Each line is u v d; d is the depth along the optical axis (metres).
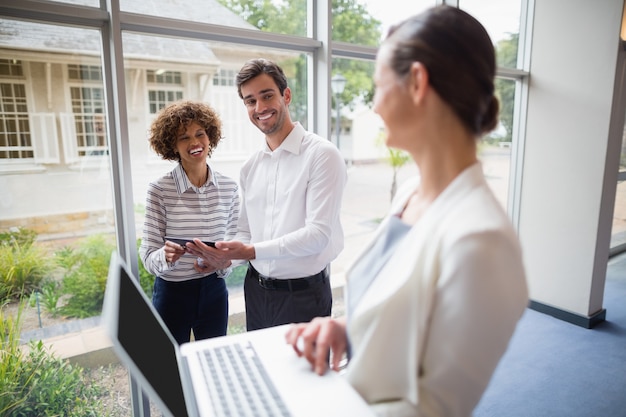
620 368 2.63
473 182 0.59
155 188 1.81
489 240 0.50
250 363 0.75
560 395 2.36
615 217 4.76
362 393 0.64
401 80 0.60
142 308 0.74
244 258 1.60
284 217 1.79
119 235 1.96
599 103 2.98
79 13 1.68
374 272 0.71
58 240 1.85
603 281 3.25
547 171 3.34
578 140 3.12
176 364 0.74
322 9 2.35
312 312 1.83
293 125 1.81
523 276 0.54
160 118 1.79
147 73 1.97
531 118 3.40
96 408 2.01
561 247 3.30
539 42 3.29
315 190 1.70
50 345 1.88
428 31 0.58
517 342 2.97
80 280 1.92
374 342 0.61
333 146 1.74
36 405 1.87
